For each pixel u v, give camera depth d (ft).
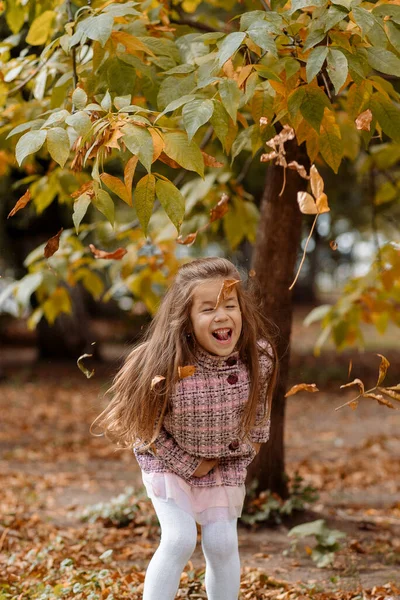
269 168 19.29
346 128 21.84
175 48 13.20
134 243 22.07
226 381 11.44
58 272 20.81
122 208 62.03
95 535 20.04
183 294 11.36
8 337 95.45
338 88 10.19
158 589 10.69
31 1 16.40
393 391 11.14
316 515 21.02
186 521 11.09
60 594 13.75
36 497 25.67
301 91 11.02
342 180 44.80
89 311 109.60
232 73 11.59
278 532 19.89
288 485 21.71
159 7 15.25
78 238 23.54
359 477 30.19
